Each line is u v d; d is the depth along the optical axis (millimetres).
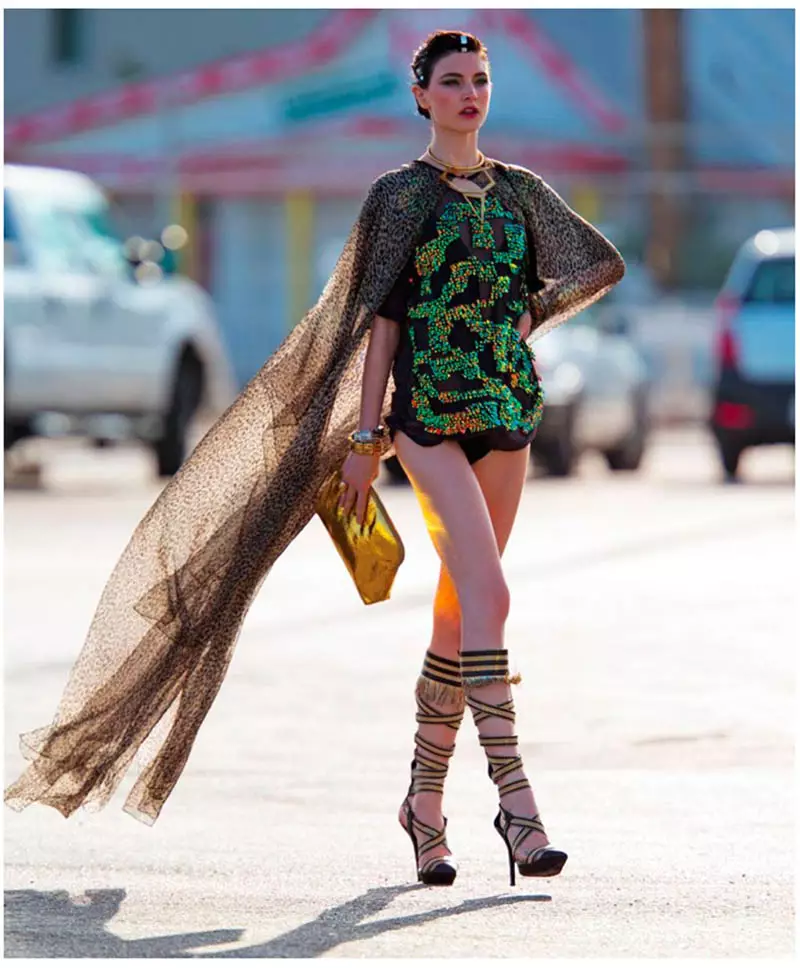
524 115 82125
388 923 13211
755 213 87812
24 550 34906
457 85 13914
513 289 14086
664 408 70875
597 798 17031
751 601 28641
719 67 93625
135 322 45938
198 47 99250
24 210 44125
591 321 51969
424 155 14211
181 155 80438
